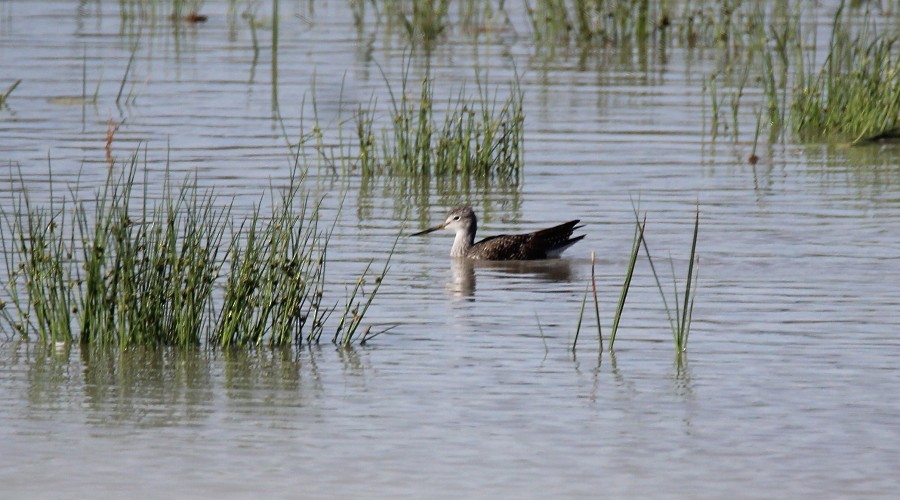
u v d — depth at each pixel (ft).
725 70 95.35
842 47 94.79
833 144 77.97
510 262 54.90
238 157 71.36
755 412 36.88
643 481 32.22
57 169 67.21
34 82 88.79
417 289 50.34
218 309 46.52
